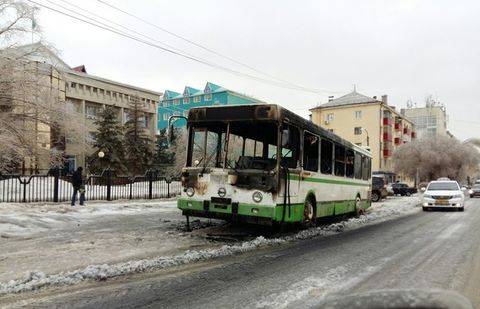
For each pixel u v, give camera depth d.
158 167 48.72
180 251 8.88
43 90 22.61
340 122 77.12
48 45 22.72
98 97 52.16
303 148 11.52
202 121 10.90
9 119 21.47
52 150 23.22
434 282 6.52
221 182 10.43
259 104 10.30
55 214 14.72
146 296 5.61
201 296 5.64
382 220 17.50
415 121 116.06
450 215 20.02
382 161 75.50
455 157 72.56
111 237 10.53
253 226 12.97
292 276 6.83
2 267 7.16
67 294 5.66
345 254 8.91
